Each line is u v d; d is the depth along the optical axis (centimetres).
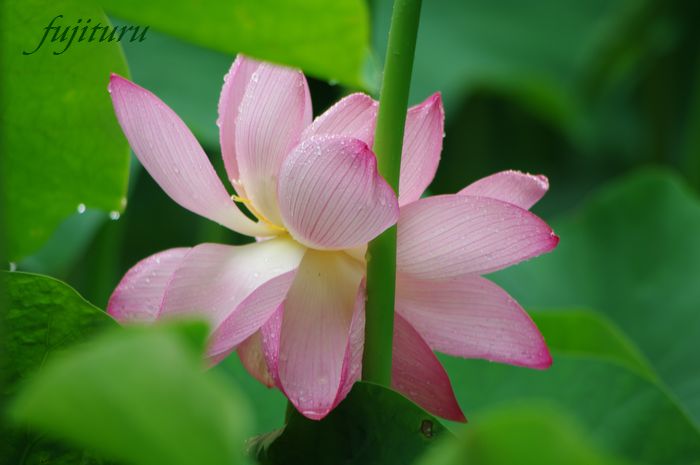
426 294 129
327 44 121
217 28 120
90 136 138
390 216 124
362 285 128
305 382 126
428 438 124
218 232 187
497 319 128
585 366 142
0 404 120
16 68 134
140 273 130
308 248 129
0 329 118
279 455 126
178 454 108
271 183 128
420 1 125
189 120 178
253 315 126
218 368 144
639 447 138
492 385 143
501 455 107
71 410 107
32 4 132
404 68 125
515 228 126
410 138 128
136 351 106
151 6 119
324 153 124
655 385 140
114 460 123
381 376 126
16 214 141
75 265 179
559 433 106
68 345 123
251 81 129
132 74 183
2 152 118
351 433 125
